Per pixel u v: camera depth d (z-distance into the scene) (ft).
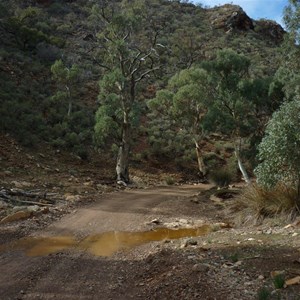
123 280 20.71
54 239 31.53
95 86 136.05
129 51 84.28
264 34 244.63
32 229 34.55
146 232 34.81
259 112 76.43
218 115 72.43
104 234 33.86
